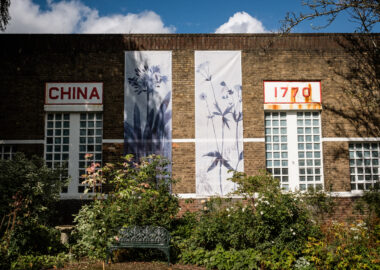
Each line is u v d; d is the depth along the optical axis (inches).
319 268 271.1
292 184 459.2
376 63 470.3
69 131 458.3
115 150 449.1
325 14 437.7
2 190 322.7
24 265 272.4
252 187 363.6
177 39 466.3
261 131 457.4
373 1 431.2
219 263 282.0
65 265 288.8
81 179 450.6
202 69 464.1
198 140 454.3
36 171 352.5
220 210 345.7
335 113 463.5
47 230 324.8
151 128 454.0
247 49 467.8
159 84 460.8
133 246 293.7
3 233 303.0
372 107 462.3
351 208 446.3
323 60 469.7
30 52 456.8
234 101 461.1
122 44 462.6
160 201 338.6
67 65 457.4
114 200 346.0
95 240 302.7
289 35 470.3
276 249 283.1
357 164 467.5
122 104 455.8
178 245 313.1
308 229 295.9
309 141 467.5
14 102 450.6
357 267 263.3
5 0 414.6
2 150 451.8
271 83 466.0
